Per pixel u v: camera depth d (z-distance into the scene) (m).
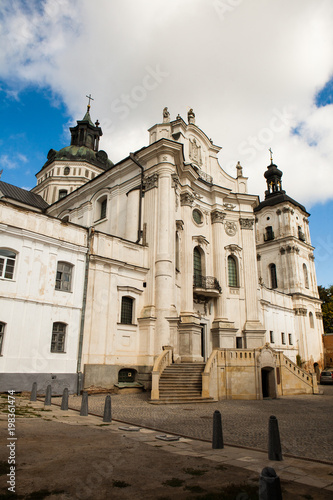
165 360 20.22
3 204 18.22
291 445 9.01
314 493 5.44
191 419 12.42
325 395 24.50
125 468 6.41
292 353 44.88
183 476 6.06
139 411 13.91
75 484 5.54
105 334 21.12
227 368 20.44
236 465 6.82
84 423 10.76
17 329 17.55
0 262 17.72
